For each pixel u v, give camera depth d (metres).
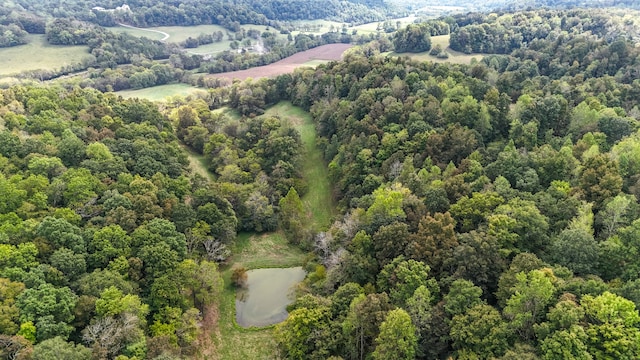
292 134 145.12
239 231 117.12
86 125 121.38
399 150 117.38
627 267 66.62
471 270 70.12
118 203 89.06
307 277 93.69
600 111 119.44
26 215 81.06
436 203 89.44
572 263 69.00
